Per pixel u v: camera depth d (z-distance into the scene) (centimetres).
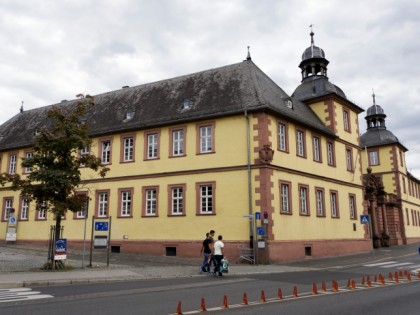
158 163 3008
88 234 3241
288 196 2786
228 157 2731
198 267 2231
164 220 2900
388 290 1377
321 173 3225
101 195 3262
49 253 2038
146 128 3120
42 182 1995
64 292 1341
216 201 2719
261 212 2555
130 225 3045
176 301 1158
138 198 3055
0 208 3878
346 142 3684
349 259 2877
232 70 3183
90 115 3650
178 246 2795
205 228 2722
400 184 5741
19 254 2700
